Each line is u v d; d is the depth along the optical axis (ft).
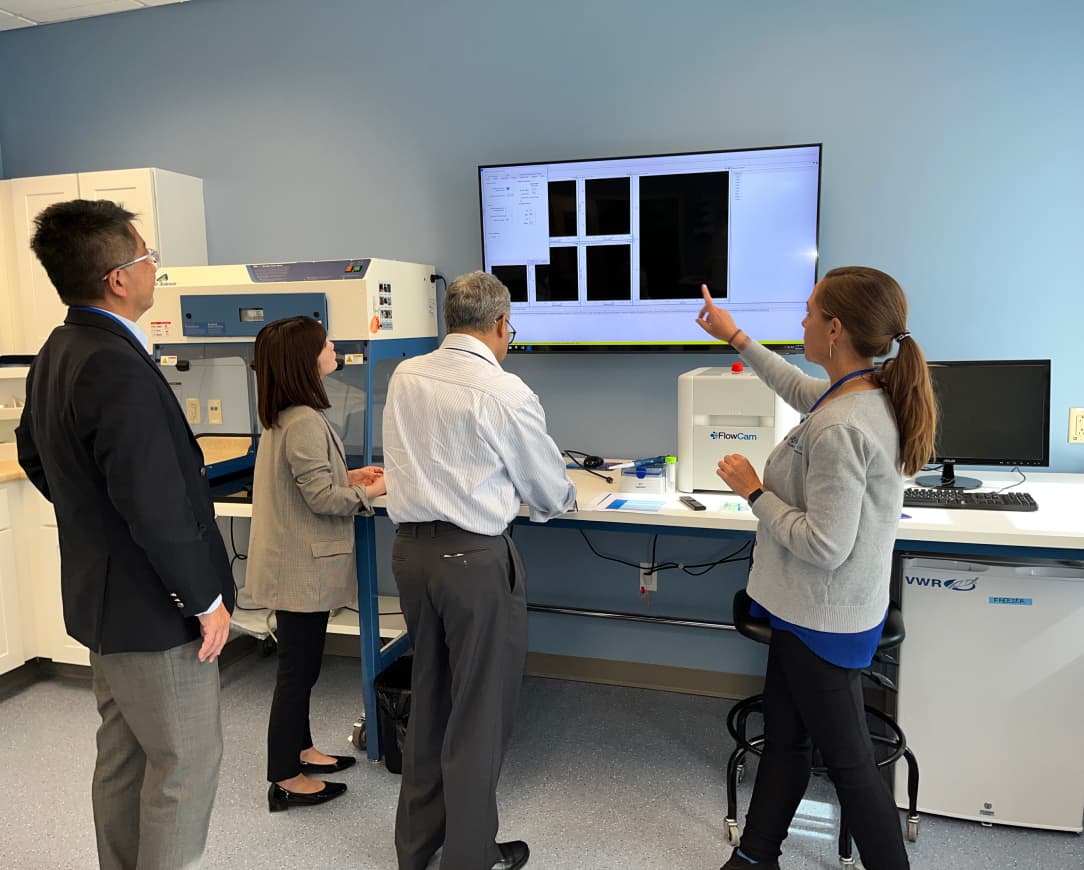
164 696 5.26
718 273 8.79
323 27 10.02
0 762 8.39
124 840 5.81
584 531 9.93
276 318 8.56
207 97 10.57
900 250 8.57
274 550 7.11
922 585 6.88
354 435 9.03
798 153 8.35
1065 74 7.91
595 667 10.08
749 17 8.63
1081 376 8.30
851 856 6.59
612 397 9.59
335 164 10.20
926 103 8.29
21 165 11.51
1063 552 6.40
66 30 11.01
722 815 7.34
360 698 9.75
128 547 5.05
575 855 6.81
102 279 5.05
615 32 9.05
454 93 9.67
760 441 7.61
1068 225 8.11
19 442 5.62
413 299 9.33
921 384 5.09
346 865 6.77
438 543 6.12
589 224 9.09
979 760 6.98
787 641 5.51
